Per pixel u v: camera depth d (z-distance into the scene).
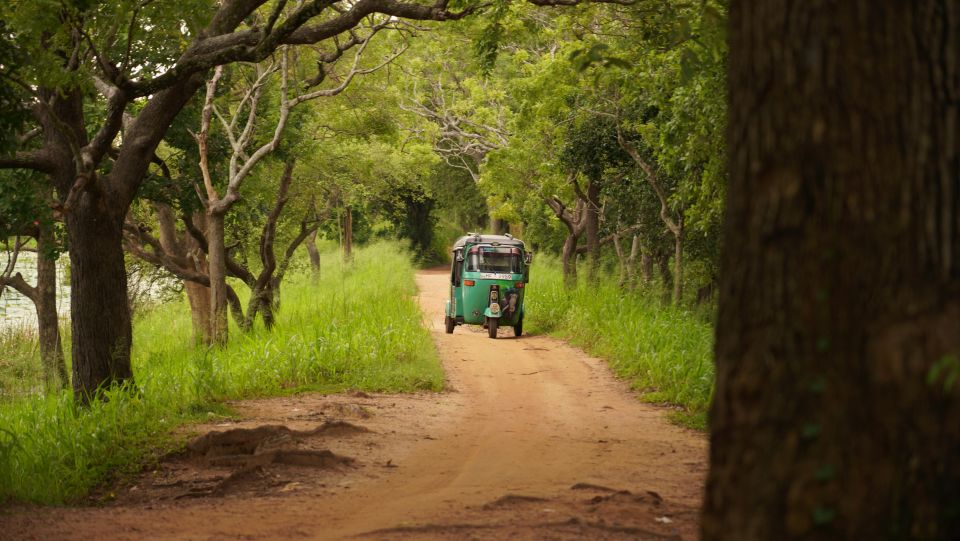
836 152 3.46
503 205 43.94
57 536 7.65
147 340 30.78
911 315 3.33
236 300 27.30
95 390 14.95
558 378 21.14
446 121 47.50
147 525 8.12
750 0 3.72
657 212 28.14
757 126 3.66
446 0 14.65
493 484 10.09
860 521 3.26
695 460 11.79
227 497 9.82
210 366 16.77
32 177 18.75
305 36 14.35
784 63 3.58
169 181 23.41
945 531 3.21
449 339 29.45
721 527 3.58
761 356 3.54
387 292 34.06
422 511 8.40
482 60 16.30
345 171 31.23
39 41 11.86
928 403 3.26
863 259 3.40
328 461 11.23
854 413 3.32
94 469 11.09
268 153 22.09
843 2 3.48
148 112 15.47
